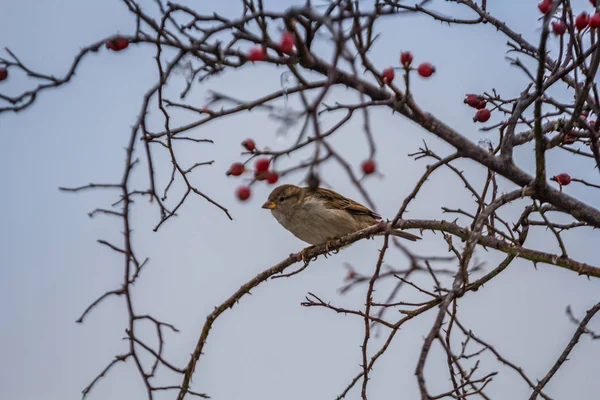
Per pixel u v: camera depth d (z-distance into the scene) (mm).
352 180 6023
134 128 8078
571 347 9781
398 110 8406
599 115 8898
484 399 8523
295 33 7410
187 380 9562
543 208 10297
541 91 8203
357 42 7406
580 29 8594
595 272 9422
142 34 7598
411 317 9961
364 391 10023
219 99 7781
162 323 8672
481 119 10102
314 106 6160
